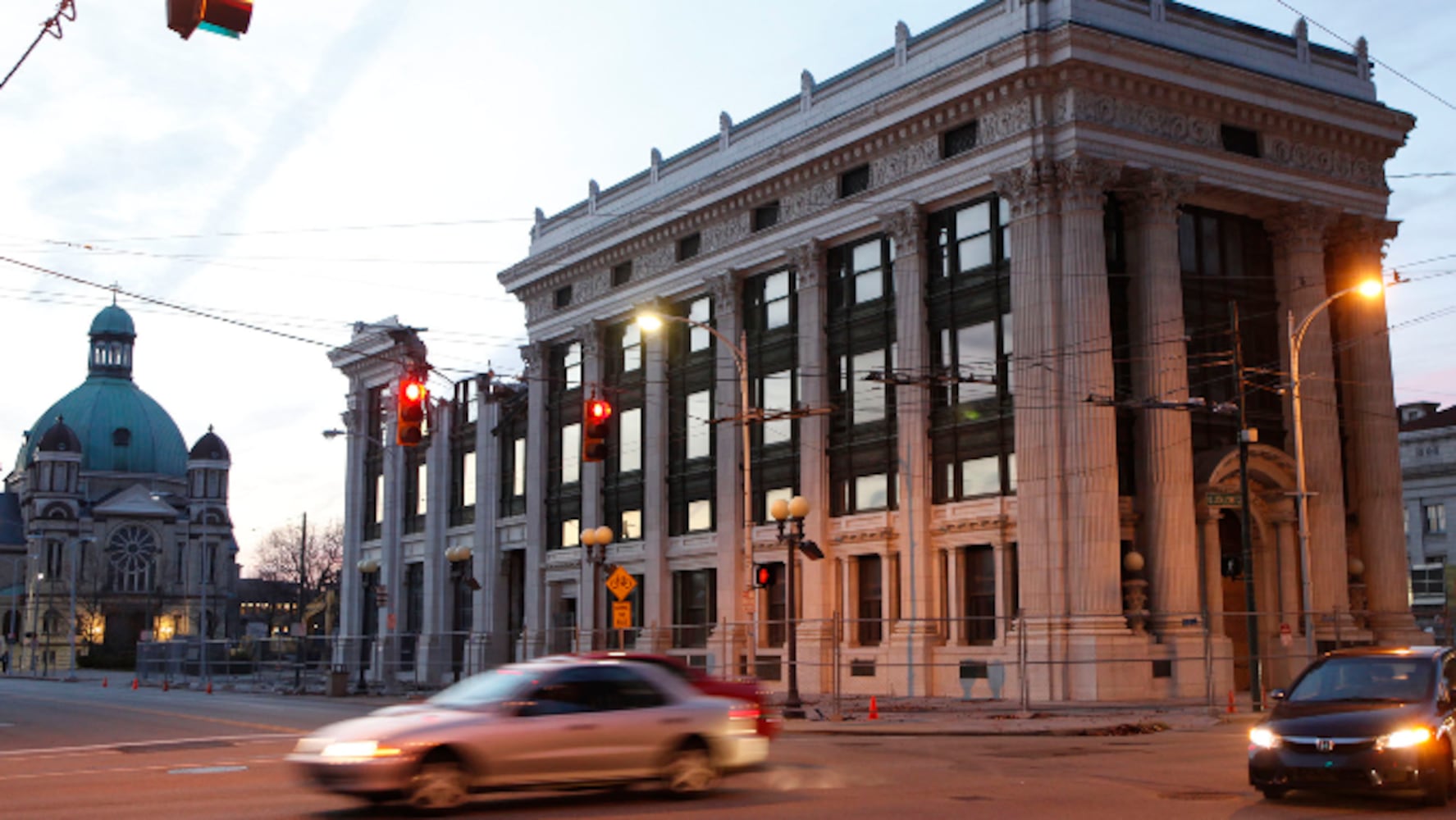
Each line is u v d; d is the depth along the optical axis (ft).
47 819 52.26
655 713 56.75
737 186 167.32
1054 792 58.44
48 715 134.00
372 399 260.83
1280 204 144.77
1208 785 60.75
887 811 52.37
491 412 221.46
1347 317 151.64
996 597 135.13
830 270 159.33
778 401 164.55
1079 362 127.95
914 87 142.41
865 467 151.84
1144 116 134.92
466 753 52.80
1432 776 50.85
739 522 167.94
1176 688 126.11
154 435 588.50
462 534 227.40
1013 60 131.95
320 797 58.95
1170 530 129.39
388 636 212.23
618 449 192.34
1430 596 242.37
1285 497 141.18
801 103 162.61
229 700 168.66
